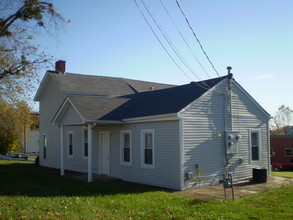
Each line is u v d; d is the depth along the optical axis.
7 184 13.64
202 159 13.25
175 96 15.20
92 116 14.60
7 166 23.88
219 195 11.15
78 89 22.25
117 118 15.16
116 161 16.09
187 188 12.52
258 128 16.41
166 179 12.98
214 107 14.12
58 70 24.36
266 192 11.52
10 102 17.20
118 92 24.02
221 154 14.19
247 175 15.42
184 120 12.69
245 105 15.82
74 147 20.77
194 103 13.17
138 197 10.31
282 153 31.27
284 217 7.79
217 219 7.58
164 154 13.17
